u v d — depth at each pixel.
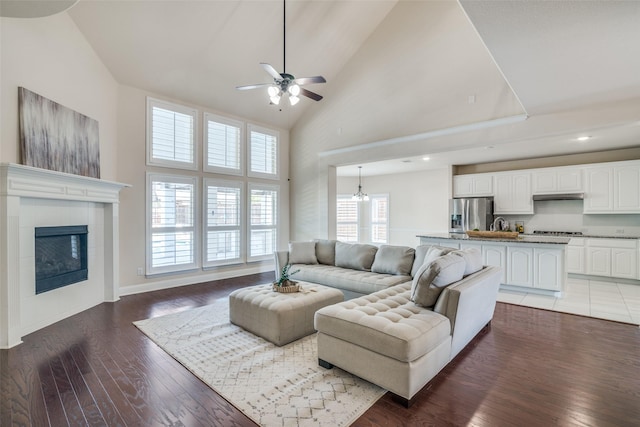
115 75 4.53
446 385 2.22
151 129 4.93
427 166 7.97
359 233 10.08
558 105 3.77
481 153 6.21
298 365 2.50
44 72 3.41
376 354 2.09
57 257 3.57
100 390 2.15
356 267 4.51
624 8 1.96
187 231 5.34
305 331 3.06
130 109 4.73
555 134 4.10
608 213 5.76
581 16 2.05
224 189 5.87
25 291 3.14
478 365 2.52
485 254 5.14
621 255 5.42
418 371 2.00
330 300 3.30
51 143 3.45
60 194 3.45
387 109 5.57
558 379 2.31
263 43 5.09
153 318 3.62
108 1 3.79
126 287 4.68
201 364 2.51
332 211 6.55
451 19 4.88
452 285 2.51
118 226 4.53
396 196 9.38
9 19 3.03
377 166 7.98
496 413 1.91
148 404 1.99
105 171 4.37
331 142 6.38
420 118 5.19
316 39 5.42
